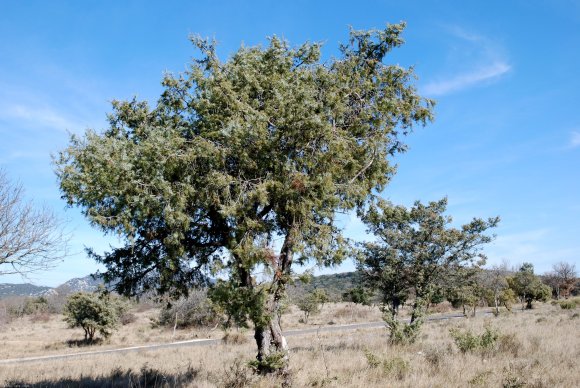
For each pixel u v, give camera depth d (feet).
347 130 36.45
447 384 31.55
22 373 54.03
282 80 32.14
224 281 31.50
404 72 39.50
